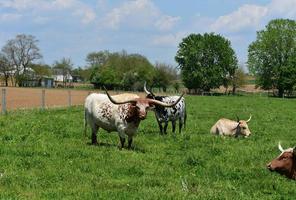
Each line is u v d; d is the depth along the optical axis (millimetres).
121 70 133500
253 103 64812
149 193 11156
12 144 17234
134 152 16766
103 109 18094
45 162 14422
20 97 62812
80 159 15086
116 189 11617
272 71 124875
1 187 11617
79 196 10898
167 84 128000
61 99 61156
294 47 123625
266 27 127312
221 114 39719
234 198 11211
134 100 17609
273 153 17781
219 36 131875
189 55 130625
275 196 11859
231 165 15148
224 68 131500
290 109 51312
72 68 171875
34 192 11227
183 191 11578
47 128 21891
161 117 23016
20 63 148625
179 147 18484
